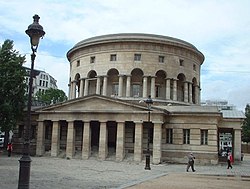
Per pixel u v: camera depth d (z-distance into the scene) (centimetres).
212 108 4972
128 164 4431
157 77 6297
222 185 2447
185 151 4878
